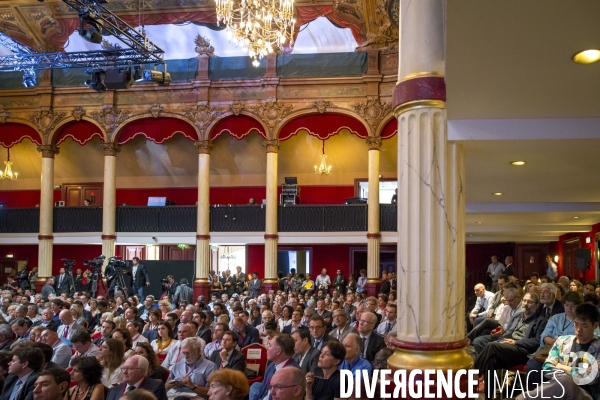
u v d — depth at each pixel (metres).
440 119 5.05
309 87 20.84
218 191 25.78
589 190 11.15
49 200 22.39
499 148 6.61
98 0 15.39
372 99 20.38
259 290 20.55
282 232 21.48
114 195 22.02
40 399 4.80
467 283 27.34
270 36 16.47
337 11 20.66
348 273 24.22
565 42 4.30
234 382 4.14
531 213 14.57
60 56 18.88
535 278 12.27
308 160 24.88
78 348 7.42
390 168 24.59
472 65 4.73
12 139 22.67
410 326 4.93
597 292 10.41
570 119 6.08
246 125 21.36
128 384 5.65
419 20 5.15
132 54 18.16
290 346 5.96
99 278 17.98
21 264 26.19
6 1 21.08
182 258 26.20
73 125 22.39
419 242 4.96
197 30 22.28
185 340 6.77
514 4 3.69
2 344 8.09
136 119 21.81
